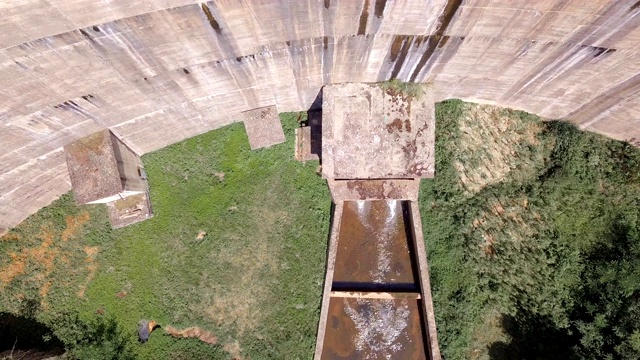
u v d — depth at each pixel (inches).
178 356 506.0
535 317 487.2
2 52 346.3
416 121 479.5
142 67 408.8
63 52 366.9
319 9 384.2
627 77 430.3
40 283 510.9
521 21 391.5
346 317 514.0
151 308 511.5
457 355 491.2
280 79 473.7
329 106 484.4
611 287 467.8
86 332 503.8
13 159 442.6
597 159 510.3
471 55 443.8
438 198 513.7
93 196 462.3
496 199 514.6
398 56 450.3
